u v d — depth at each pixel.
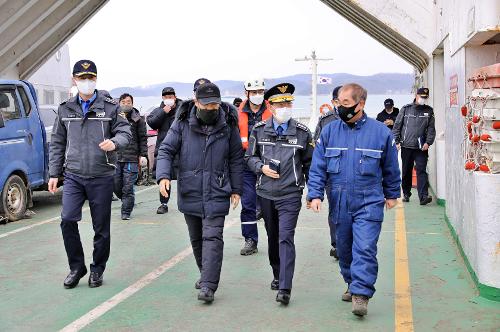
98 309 4.81
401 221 8.35
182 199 4.99
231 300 5.00
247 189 6.50
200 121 4.93
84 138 5.25
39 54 13.45
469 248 5.54
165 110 8.43
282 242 4.83
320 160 4.63
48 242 7.43
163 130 8.55
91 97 5.31
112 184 5.39
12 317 4.66
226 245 7.08
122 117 5.39
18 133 9.16
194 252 5.27
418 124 9.68
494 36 5.77
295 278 5.63
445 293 5.07
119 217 9.08
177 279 5.65
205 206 4.92
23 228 8.41
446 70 7.76
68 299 5.08
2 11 10.74
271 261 5.20
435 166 10.37
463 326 4.30
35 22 11.78
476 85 5.04
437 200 9.80
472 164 5.16
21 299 5.10
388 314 4.59
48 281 5.64
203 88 4.79
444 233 7.47
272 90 4.87
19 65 13.41
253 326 4.38
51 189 5.30
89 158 5.23
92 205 5.32
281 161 4.84
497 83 4.62
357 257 4.44
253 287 5.36
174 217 9.07
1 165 8.68
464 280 5.43
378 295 5.07
